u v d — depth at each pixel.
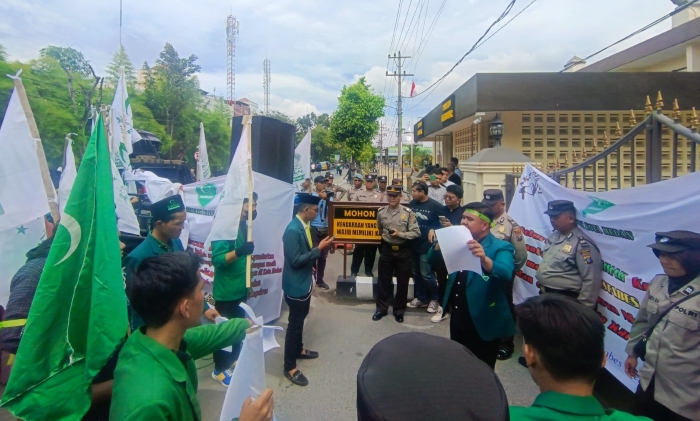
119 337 1.87
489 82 11.30
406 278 5.79
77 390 1.80
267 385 4.09
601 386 3.99
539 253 4.73
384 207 6.03
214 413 3.53
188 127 29.08
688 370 2.35
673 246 2.42
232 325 2.25
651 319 2.60
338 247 7.56
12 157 2.97
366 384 0.96
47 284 1.80
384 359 1.03
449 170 10.64
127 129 6.72
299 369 4.41
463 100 12.71
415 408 0.89
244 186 3.82
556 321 1.39
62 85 17.81
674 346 2.39
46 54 20.66
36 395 1.73
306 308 4.22
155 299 1.60
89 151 1.94
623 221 3.38
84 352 1.84
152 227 3.15
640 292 3.21
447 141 20.44
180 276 1.63
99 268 1.88
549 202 4.21
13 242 3.25
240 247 3.88
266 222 5.29
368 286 6.59
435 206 6.23
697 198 2.76
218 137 31.06
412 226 5.71
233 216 3.78
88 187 1.94
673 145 3.25
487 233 3.37
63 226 1.85
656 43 15.33
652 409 2.60
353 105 29.09
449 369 0.98
